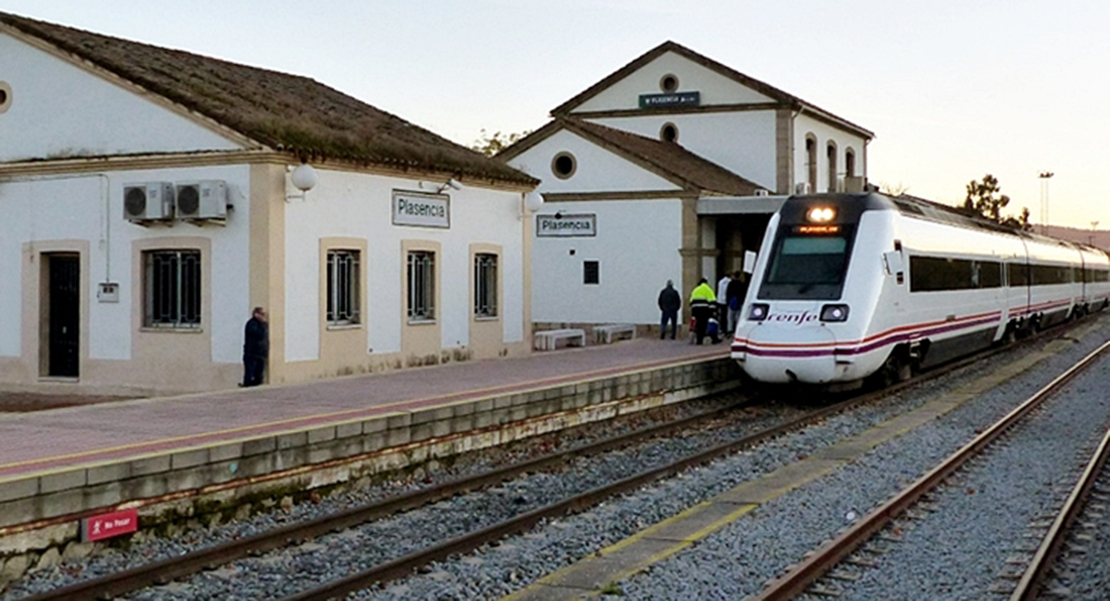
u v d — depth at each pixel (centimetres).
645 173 3322
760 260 2077
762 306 2000
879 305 1986
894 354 2141
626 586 853
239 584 895
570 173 3412
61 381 2020
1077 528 1058
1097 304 5400
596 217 3388
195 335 1902
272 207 1836
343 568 948
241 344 1862
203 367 1895
